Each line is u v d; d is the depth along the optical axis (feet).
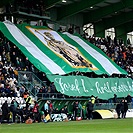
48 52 172.55
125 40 268.41
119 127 92.73
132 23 265.95
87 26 248.73
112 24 250.37
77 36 204.95
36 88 150.51
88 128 90.53
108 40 237.86
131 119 149.69
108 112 159.63
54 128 93.61
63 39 192.24
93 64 183.83
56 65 166.09
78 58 180.96
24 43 168.35
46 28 193.36
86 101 165.17
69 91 159.63
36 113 134.51
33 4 191.11
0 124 121.80
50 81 155.43
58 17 220.23
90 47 199.93
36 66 157.38
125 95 186.09
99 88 174.70
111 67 191.83
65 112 150.61
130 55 236.84
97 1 204.13
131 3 215.72
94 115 158.61
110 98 176.24
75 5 213.25
